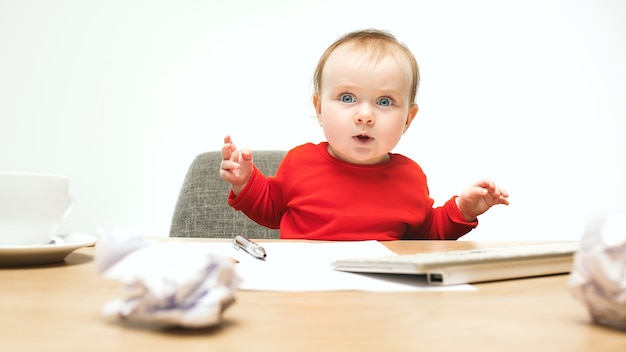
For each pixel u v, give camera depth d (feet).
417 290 1.54
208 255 1.09
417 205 3.91
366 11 6.69
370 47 3.61
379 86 3.51
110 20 6.45
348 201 3.77
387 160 4.07
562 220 6.70
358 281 1.66
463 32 6.68
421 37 6.68
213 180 4.75
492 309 1.30
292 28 6.66
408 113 3.97
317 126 6.70
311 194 3.83
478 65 6.69
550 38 6.69
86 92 6.43
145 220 6.48
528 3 6.67
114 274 1.05
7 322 1.12
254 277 1.69
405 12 6.68
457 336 1.05
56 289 1.47
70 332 1.05
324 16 6.68
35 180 1.90
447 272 1.63
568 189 6.71
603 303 1.10
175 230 4.61
